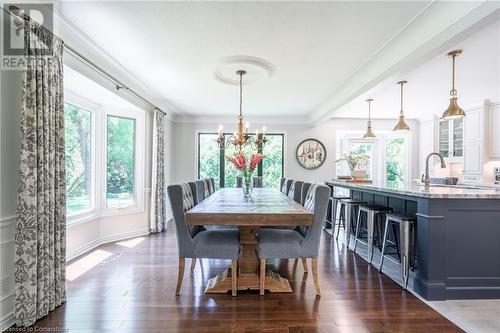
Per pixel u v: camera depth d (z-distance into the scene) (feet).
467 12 6.17
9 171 6.32
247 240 8.32
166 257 11.07
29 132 6.11
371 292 8.05
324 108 16.74
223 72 11.51
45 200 6.54
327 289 8.24
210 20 7.57
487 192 8.17
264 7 6.98
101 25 7.82
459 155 18.16
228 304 7.34
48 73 6.68
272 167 21.50
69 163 11.65
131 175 15.02
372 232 10.55
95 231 12.84
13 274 6.37
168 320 6.57
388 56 9.36
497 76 11.82
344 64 10.62
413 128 21.65
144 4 6.88
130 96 13.17
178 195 7.82
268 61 10.34
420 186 11.19
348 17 7.39
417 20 7.54
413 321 6.57
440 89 13.79
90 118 13.01
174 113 20.04
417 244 8.18
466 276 7.73
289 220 7.37
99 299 7.54
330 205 16.58
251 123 21.31
